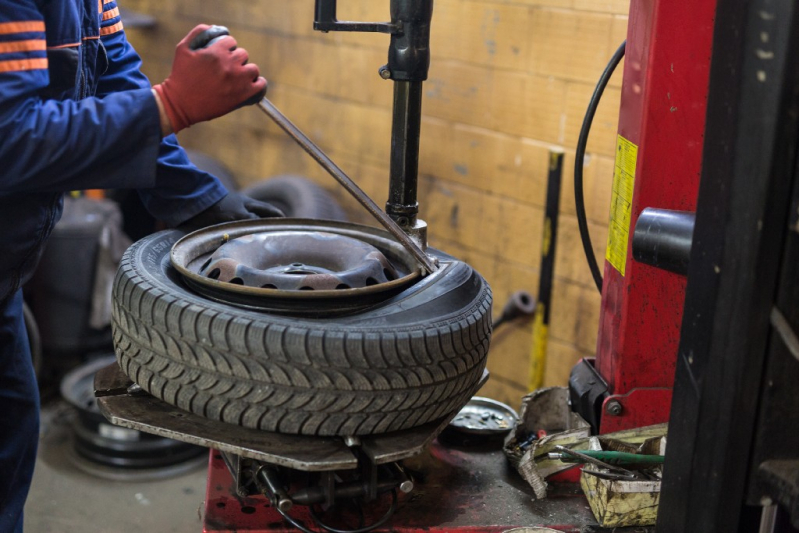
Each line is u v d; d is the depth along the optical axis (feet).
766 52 2.92
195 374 3.53
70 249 10.16
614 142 7.59
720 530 3.43
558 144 8.07
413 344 3.53
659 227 3.71
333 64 9.89
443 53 8.84
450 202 9.25
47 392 10.69
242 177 11.50
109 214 10.52
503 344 9.09
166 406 3.83
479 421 5.02
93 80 4.83
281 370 3.42
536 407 5.02
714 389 3.32
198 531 8.32
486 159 8.77
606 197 7.78
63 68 4.28
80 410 9.17
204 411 3.59
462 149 8.97
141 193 4.87
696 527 3.51
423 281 4.06
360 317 3.69
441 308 3.84
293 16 10.16
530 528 3.87
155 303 3.60
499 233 8.86
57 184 3.67
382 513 4.10
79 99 4.63
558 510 4.21
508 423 5.03
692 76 4.08
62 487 8.92
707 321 3.32
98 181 3.69
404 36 4.09
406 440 3.64
